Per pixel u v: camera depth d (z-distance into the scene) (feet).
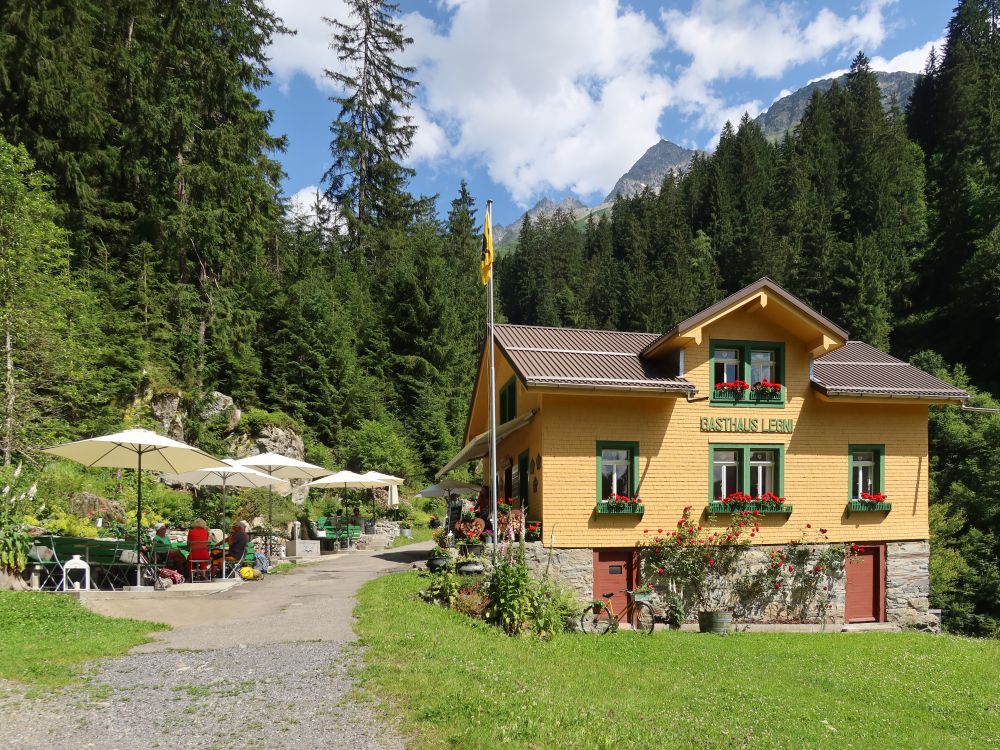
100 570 49.19
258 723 22.03
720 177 323.57
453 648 33.12
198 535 54.80
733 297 63.98
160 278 109.40
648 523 63.05
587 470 62.23
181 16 107.45
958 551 116.47
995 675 47.52
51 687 25.34
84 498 67.26
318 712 23.00
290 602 45.73
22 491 50.24
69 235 93.20
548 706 24.97
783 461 66.54
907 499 69.21
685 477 64.23
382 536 102.47
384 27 195.62
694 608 62.95
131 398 96.63
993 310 208.13
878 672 46.03
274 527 88.53
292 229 206.39
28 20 87.81
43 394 80.43
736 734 26.03
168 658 29.78
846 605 66.64
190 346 108.88
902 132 303.68
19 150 75.66
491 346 54.75
